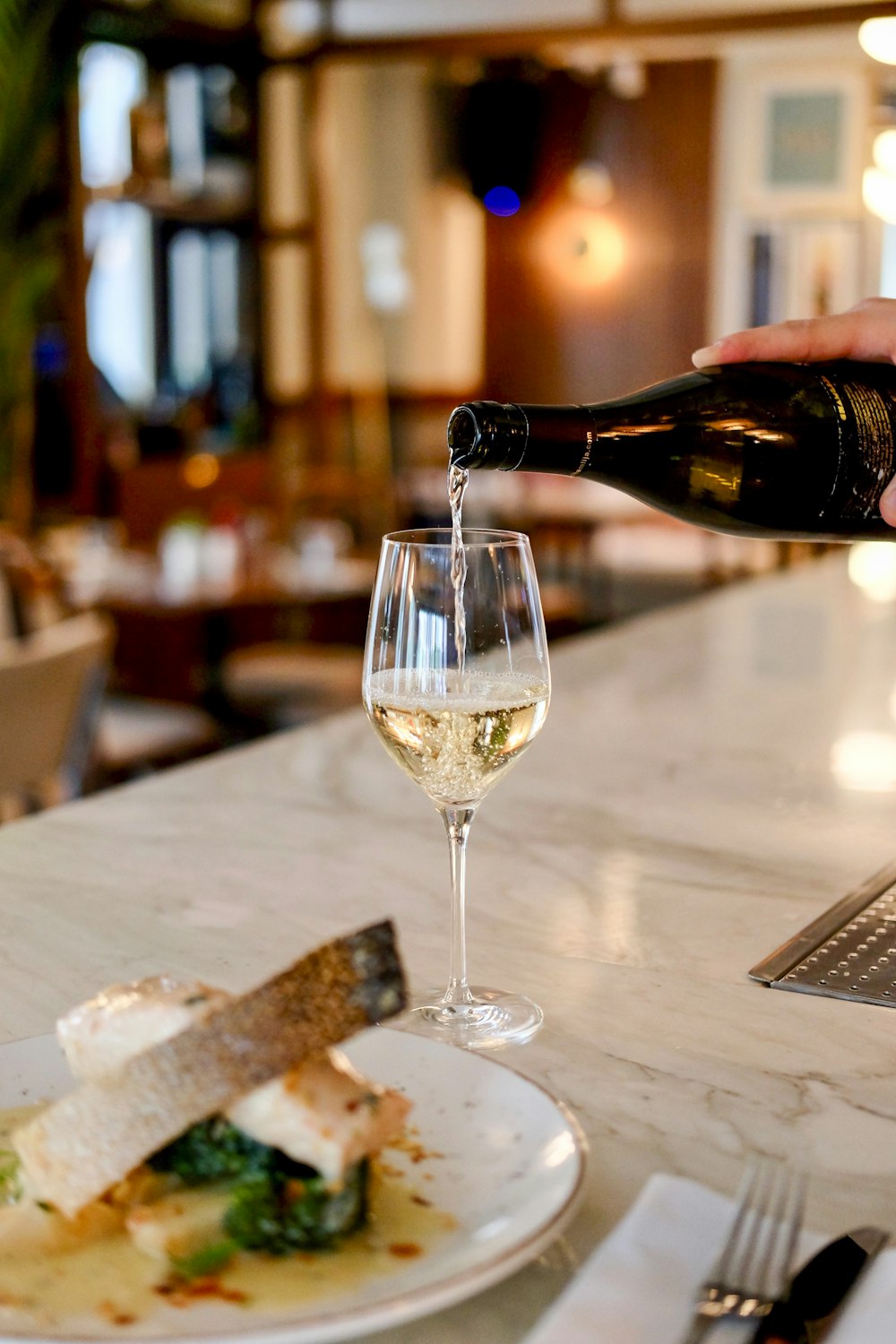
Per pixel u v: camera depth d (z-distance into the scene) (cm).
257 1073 55
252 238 652
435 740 83
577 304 989
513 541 85
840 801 128
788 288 932
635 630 214
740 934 96
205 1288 54
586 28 618
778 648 199
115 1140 55
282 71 638
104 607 342
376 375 905
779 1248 55
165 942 95
